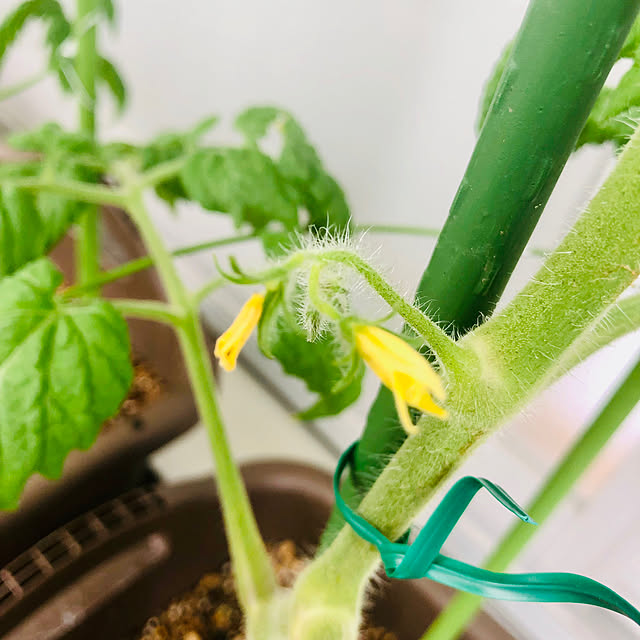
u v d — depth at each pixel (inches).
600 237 3.1
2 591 7.6
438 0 8.7
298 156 7.6
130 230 14.1
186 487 9.0
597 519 9.1
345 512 4.2
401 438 4.5
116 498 9.5
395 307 3.3
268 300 3.7
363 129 10.8
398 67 9.7
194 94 14.3
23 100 20.0
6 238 6.9
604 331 3.7
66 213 7.5
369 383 11.5
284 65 11.6
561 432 9.3
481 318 4.0
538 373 3.4
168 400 10.2
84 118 8.8
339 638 4.4
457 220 3.7
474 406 3.5
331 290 3.8
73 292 7.1
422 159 10.0
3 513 8.2
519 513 3.3
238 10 11.9
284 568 9.2
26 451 5.3
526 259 5.5
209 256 15.0
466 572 3.7
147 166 8.6
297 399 13.9
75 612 8.0
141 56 15.1
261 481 9.3
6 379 5.3
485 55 8.5
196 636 8.9
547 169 3.5
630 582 9.1
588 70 3.2
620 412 4.5
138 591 8.6
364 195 11.4
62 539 8.2
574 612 9.5
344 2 9.9
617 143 4.6
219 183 7.3
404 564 3.8
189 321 6.8
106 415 5.7
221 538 9.3
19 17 8.0
